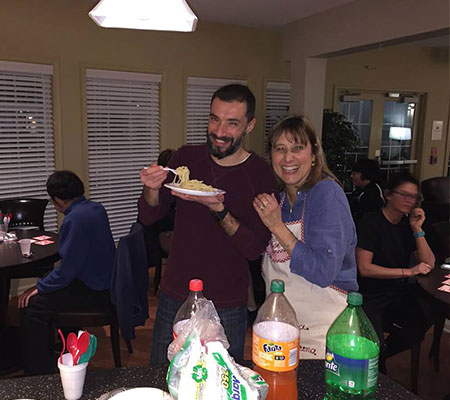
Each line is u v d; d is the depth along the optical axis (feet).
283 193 5.29
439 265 8.64
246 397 2.68
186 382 2.77
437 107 23.72
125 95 15.67
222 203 5.05
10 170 13.57
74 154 14.75
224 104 4.83
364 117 22.68
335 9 15.03
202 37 16.87
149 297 13.02
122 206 16.24
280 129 4.85
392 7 12.84
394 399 3.34
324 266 4.54
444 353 9.98
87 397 3.35
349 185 21.24
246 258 5.36
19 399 3.27
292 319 3.81
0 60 12.78
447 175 24.71
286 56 17.99
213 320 3.48
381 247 8.28
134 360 9.60
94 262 8.47
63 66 14.08
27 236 10.62
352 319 3.54
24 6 13.05
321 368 3.79
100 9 3.88
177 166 5.61
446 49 23.04
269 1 14.23
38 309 8.26
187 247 5.27
